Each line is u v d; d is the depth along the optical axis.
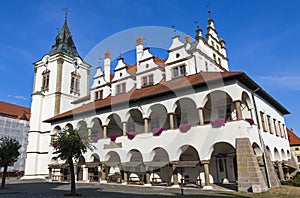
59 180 29.22
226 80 18.86
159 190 18.02
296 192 15.51
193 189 18.11
